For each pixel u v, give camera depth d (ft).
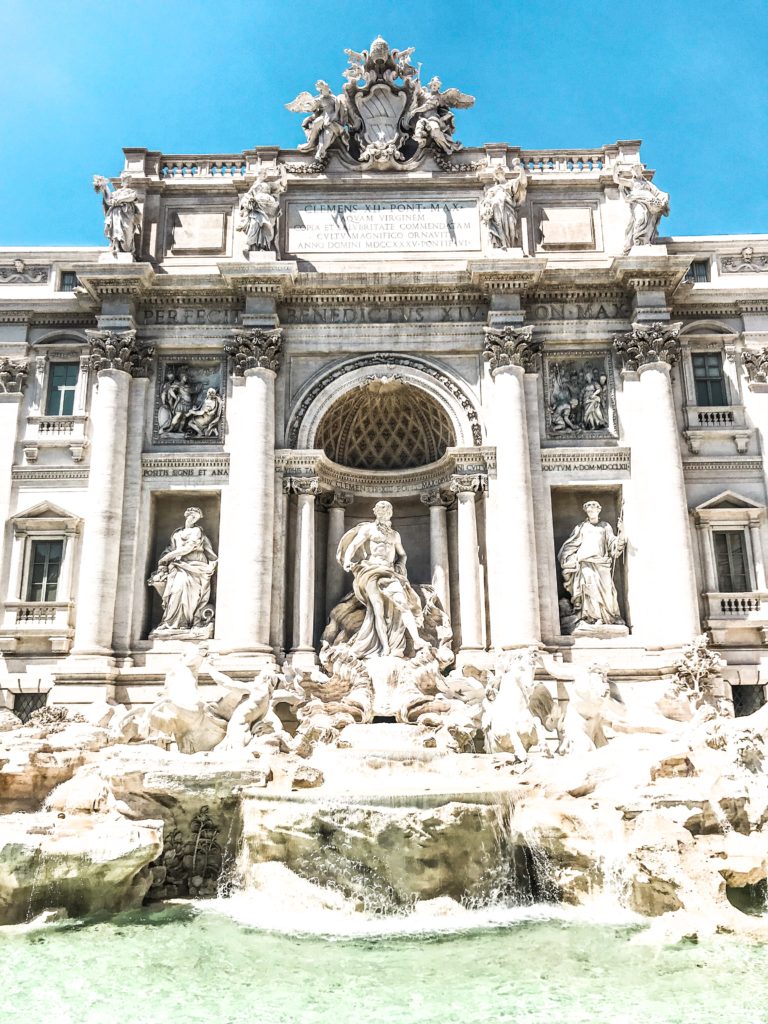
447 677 87.15
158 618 93.35
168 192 103.40
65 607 91.81
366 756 66.49
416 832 52.85
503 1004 37.70
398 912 51.90
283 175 100.78
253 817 56.29
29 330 101.19
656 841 50.39
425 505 101.50
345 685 85.10
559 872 54.75
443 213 102.32
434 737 75.46
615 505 96.63
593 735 71.15
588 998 38.29
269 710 72.90
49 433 97.86
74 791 58.95
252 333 95.09
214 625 90.79
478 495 94.43
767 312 100.83
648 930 48.16
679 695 83.20
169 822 58.54
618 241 101.55
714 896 48.32
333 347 97.40
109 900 53.16
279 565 91.30
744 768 63.67
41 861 51.08
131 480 94.07
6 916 50.19
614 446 94.53
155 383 97.81
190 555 92.58
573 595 91.81
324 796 54.65
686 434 96.48
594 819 54.34
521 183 100.83
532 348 96.17
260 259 97.19
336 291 97.66
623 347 96.32
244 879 56.49
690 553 89.51
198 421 96.48
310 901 52.42
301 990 39.81
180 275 96.02
